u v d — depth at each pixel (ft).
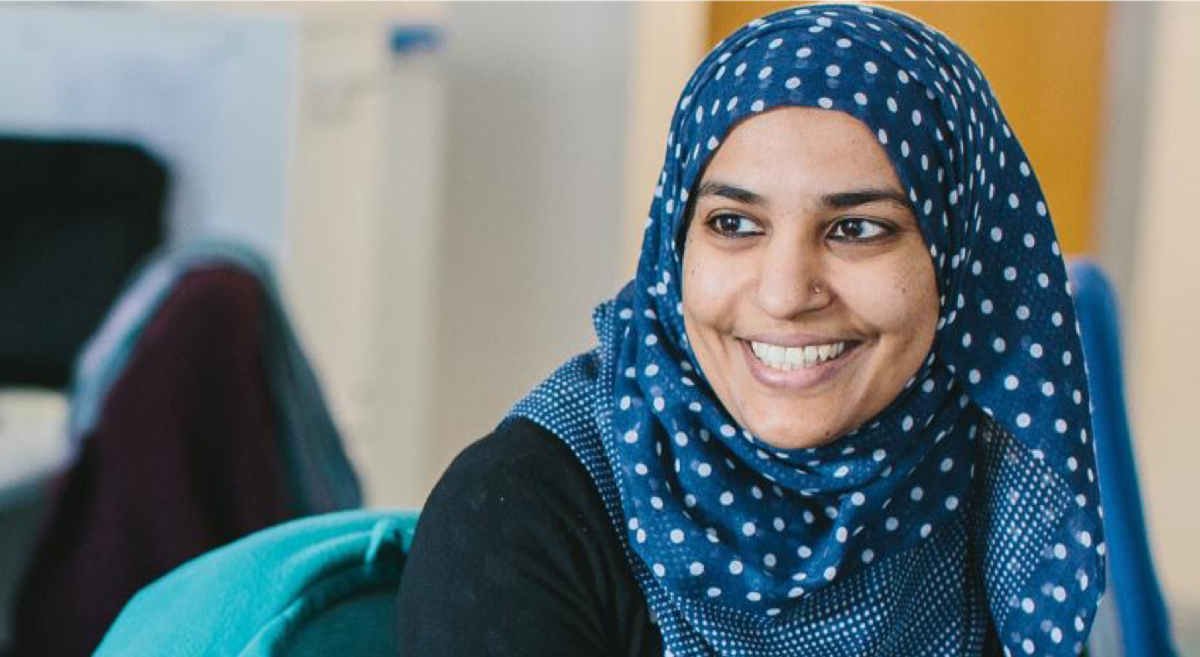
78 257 11.61
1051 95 16.15
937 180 4.74
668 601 4.92
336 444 8.02
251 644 4.67
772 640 5.04
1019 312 5.04
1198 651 14.46
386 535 5.12
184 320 7.56
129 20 12.14
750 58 4.71
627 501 4.89
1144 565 6.99
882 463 4.92
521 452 4.88
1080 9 16.03
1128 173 16.06
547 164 14.80
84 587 7.52
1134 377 15.78
